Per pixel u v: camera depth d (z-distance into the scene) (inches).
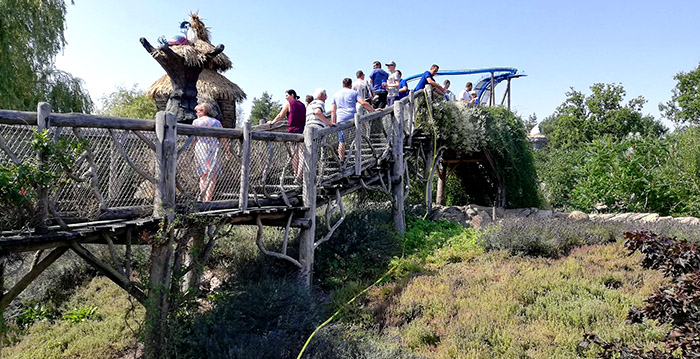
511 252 323.3
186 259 261.9
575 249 324.5
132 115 1005.2
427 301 245.3
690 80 1194.6
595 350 186.2
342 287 283.9
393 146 370.3
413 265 299.9
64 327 274.8
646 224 385.7
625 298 233.8
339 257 318.0
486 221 435.8
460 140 447.5
